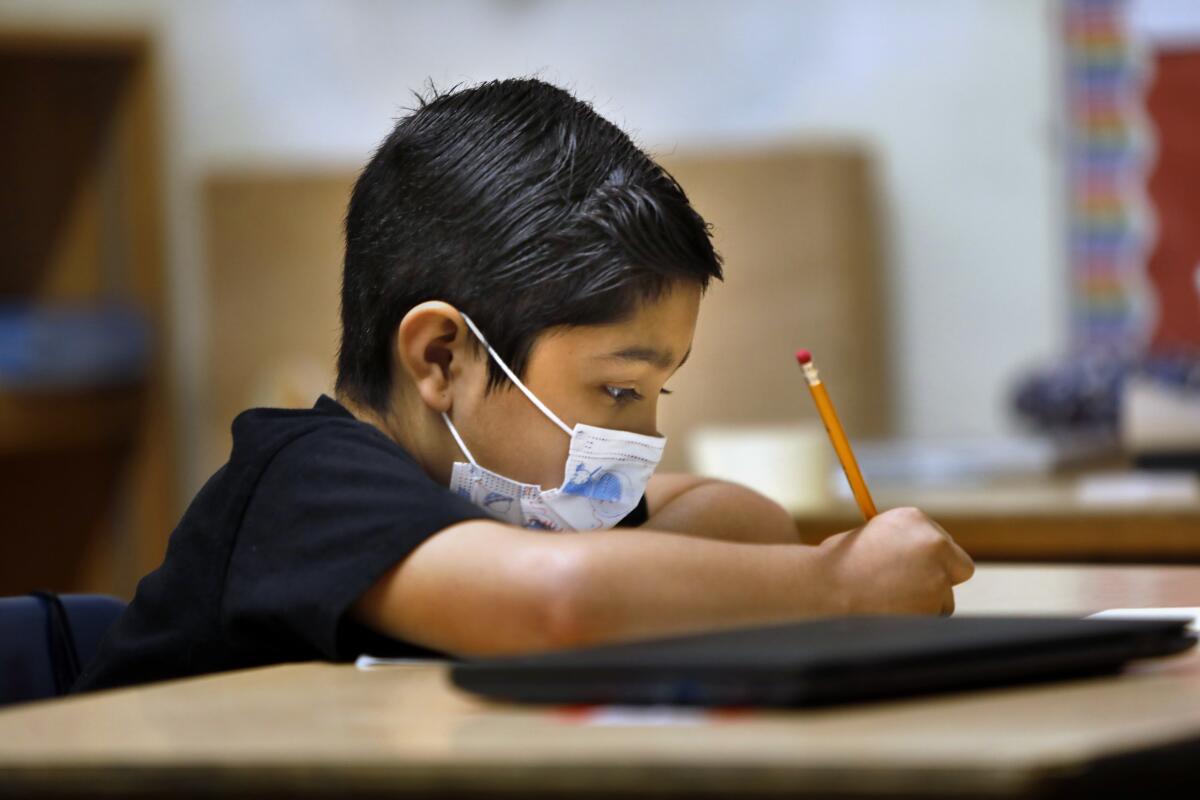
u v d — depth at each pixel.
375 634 2.66
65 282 11.07
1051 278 10.50
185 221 11.49
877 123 10.72
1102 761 1.52
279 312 10.95
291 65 11.36
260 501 2.76
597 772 1.54
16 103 11.03
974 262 10.62
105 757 1.73
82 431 10.80
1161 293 10.27
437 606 2.47
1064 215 10.44
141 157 10.92
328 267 10.91
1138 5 10.27
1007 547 5.68
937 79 10.62
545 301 2.86
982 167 10.58
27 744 1.84
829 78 10.76
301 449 2.78
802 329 10.27
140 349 10.91
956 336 10.66
